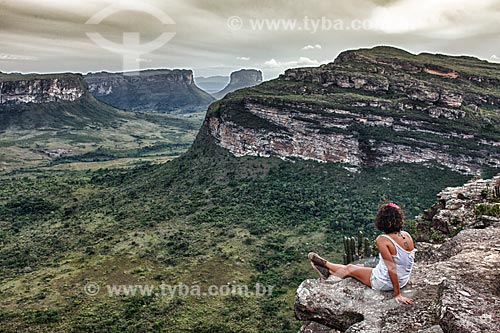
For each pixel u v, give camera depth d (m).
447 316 5.55
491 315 5.46
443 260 9.00
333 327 6.89
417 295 6.84
